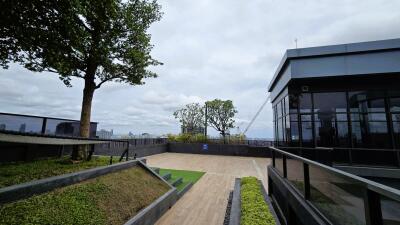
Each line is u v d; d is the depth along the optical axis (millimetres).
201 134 22703
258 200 4582
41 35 4098
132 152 14344
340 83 9508
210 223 4805
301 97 10023
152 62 7418
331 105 9555
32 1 3578
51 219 2895
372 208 1688
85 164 6223
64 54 5023
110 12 5535
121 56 6684
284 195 4602
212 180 9320
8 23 3668
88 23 5812
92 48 5738
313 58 9000
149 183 5824
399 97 8625
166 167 12352
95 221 3293
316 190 2975
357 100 9188
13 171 4906
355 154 8891
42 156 7227
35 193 3227
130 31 6742
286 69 10180
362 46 8312
